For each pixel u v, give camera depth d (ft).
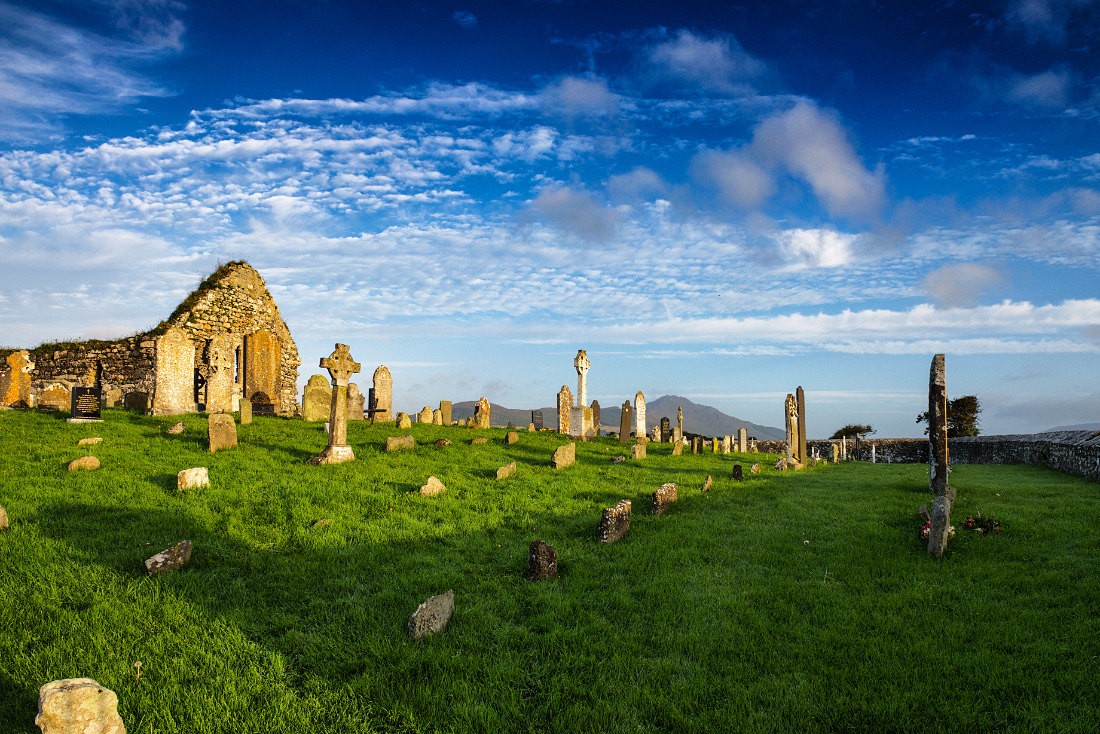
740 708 21.66
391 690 22.27
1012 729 20.22
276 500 43.01
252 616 27.07
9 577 28.19
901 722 20.76
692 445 108.68
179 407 83.05
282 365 137.69
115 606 26.55
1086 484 67.36
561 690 22.76
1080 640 25.71
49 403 84.07
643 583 33.01
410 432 81.97
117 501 40.32
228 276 122.31
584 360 105.19
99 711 17.24
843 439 168.96
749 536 42.98
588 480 61.05
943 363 62.28
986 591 31.60
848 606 30.09
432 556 35.63
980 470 91.91
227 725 20.01
